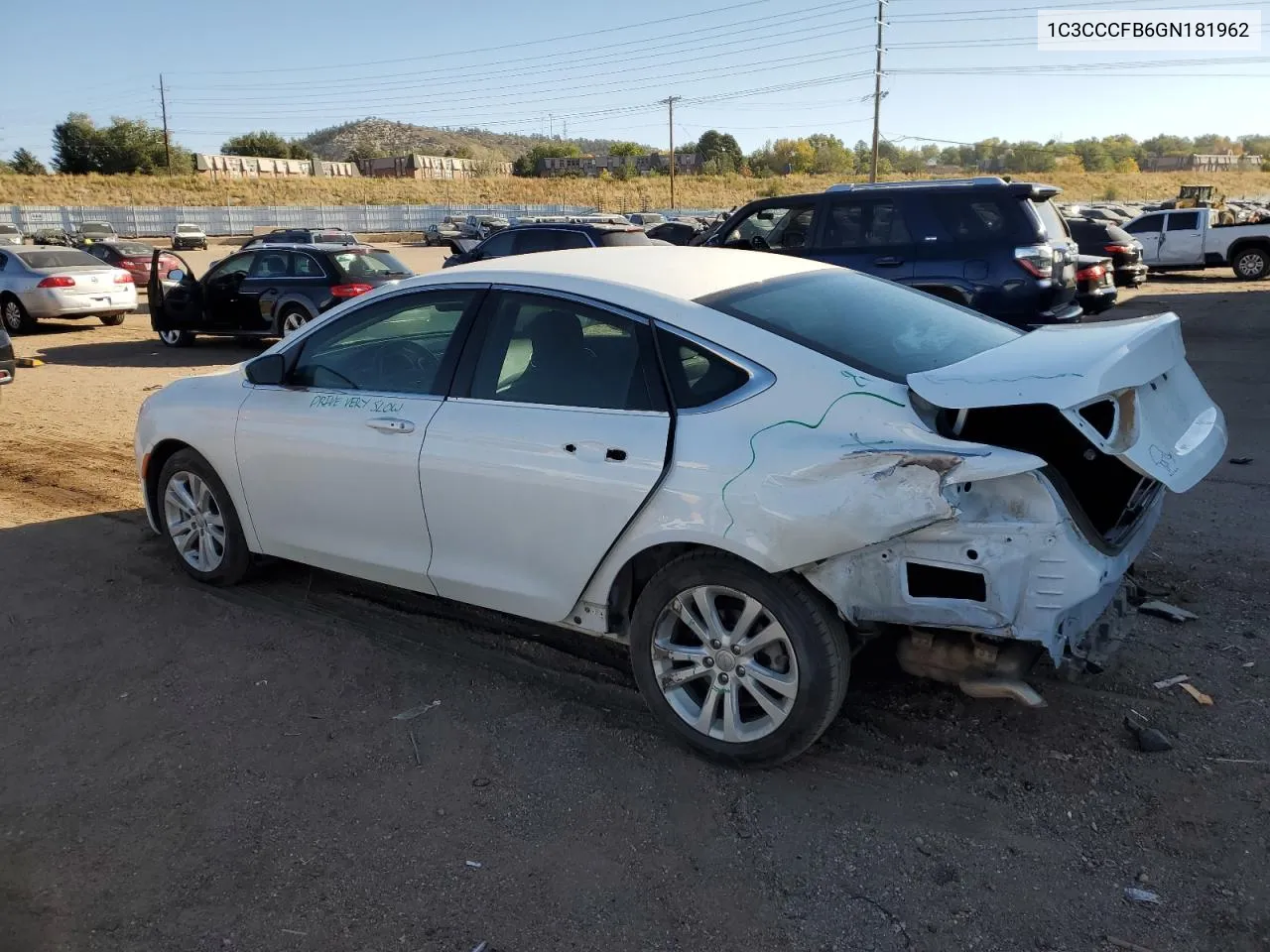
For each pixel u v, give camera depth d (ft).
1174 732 11.11
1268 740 10.89
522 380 12.03
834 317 11.53
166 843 9.87
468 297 12.79
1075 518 9.16
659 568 11.28
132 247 86.53
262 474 14.70
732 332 10.71
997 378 9.39
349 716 12.22
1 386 36.50
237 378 15.75
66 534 19.36
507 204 247.09
